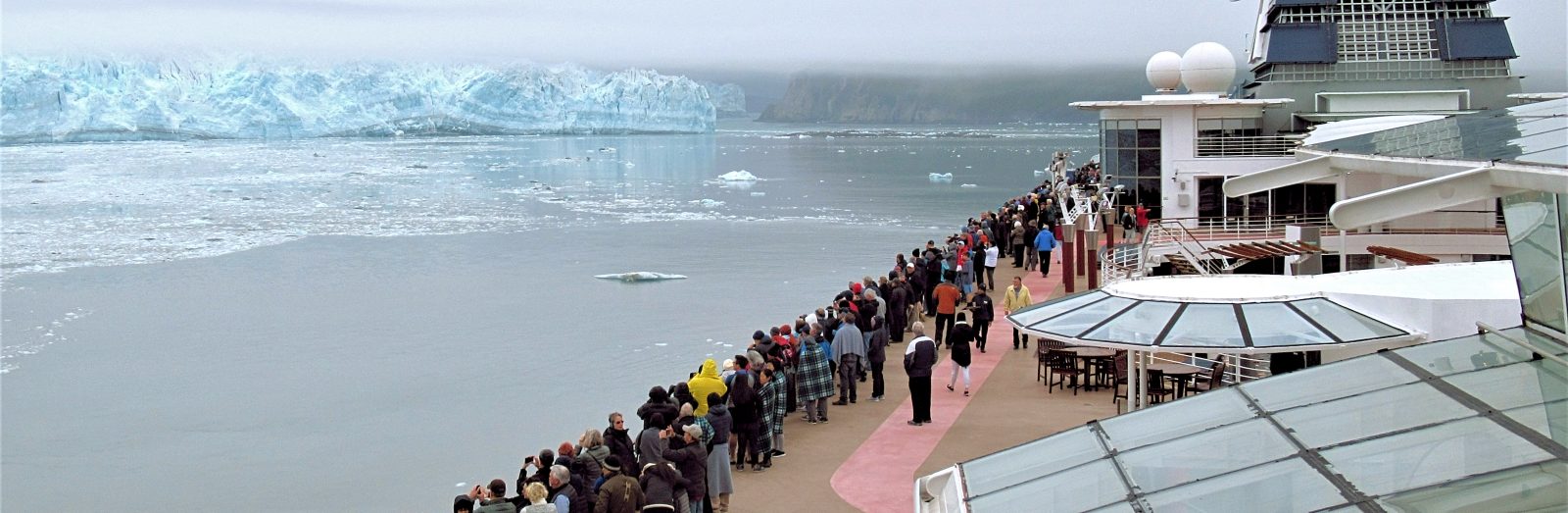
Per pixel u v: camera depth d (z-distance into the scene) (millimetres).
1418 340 15945
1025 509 10625
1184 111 43875
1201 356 23391
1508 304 15672
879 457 19484
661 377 37906
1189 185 43875
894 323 28594
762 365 19125
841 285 56156
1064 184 50594
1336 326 15828
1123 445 11430
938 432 20859
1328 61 48250
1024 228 40844
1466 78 48062
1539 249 11953
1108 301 17000
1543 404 9758
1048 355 23531
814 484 18234
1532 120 17250
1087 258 36219
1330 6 48656
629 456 16562
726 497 16875
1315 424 10539
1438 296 16000
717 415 16766
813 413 21641
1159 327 15922
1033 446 12359
